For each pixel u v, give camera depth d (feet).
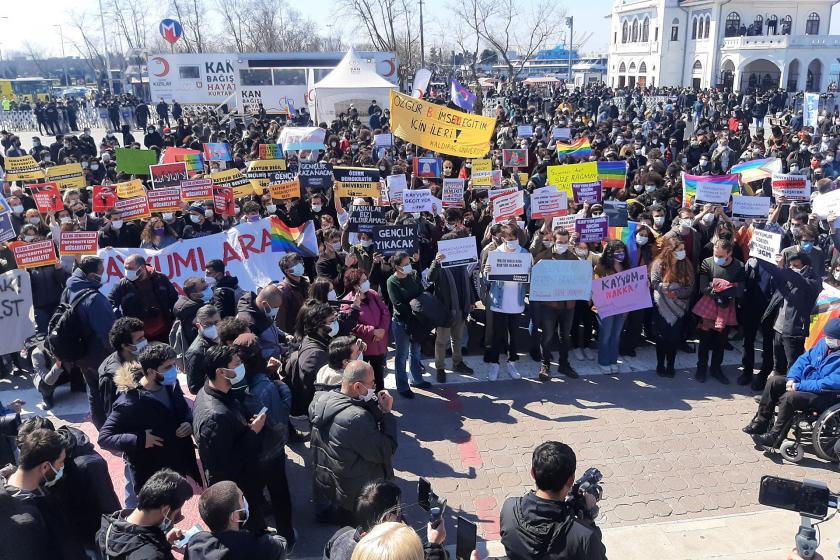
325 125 82.17
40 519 12.05
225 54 123.65
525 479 20.38
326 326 19.44
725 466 20.98
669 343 26.63
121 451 15.89
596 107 133.08
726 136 62.34
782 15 189.98
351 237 32.35
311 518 18.66
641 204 33.40
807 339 22.35
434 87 181.88
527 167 57.57
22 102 160.04
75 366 24.79
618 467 20.88
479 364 28.50
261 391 16.83
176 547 12.17
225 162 53.88
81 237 28.55
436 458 21.49
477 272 30.22
